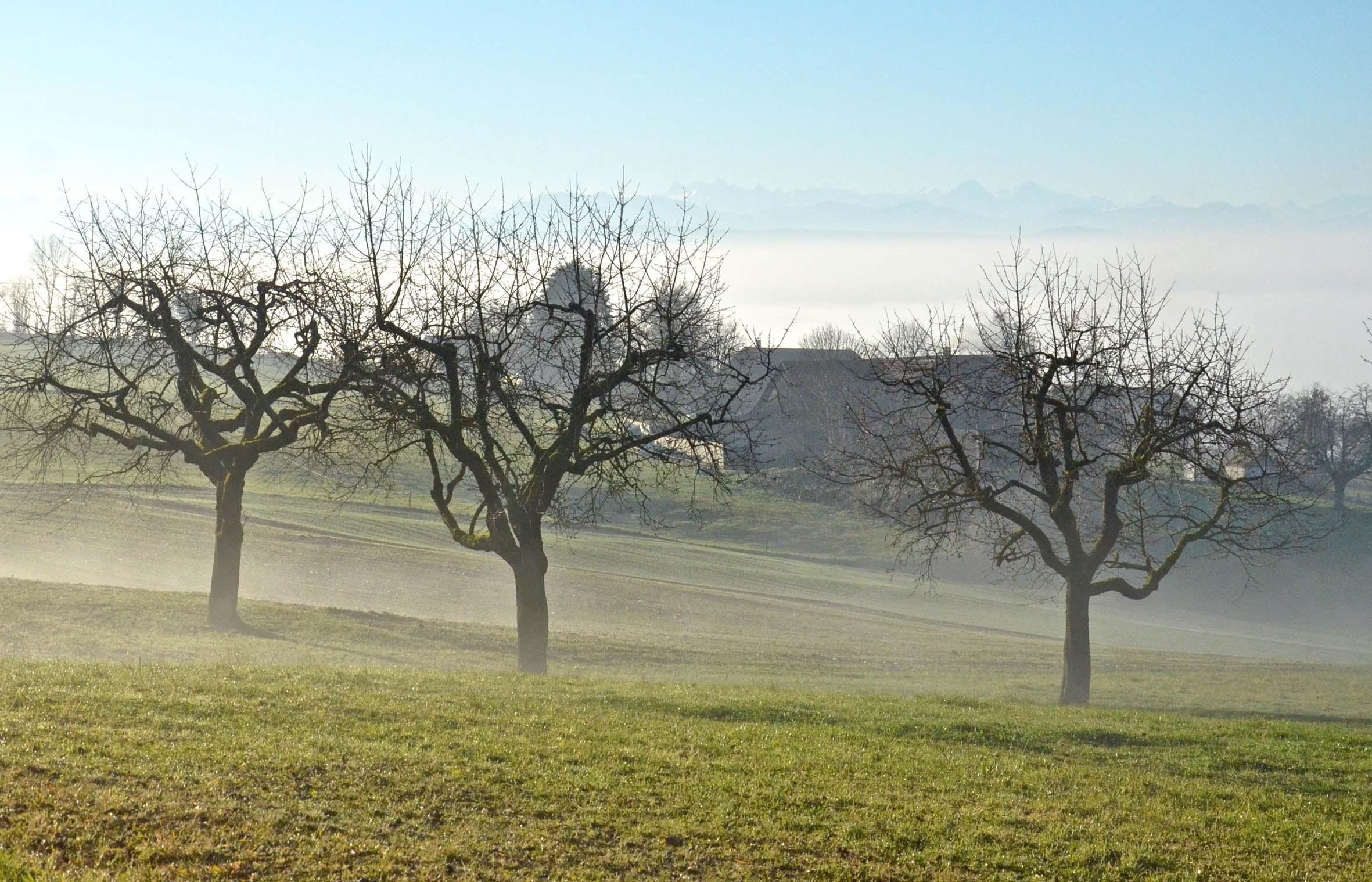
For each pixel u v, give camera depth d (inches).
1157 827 491.5
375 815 422.0
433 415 1022.4
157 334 1103.0
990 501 1095.6
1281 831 498.0
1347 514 3641.7
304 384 1111.6
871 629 2106.3
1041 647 2010.3
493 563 2383.1
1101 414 1104.8
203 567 1950.1
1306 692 1488.7
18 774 409.1
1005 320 1104.8
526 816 439.8
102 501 2433.6
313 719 543.8
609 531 3275.1
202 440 1182.3
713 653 1478.8
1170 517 1185.4
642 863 408.2
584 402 987.3
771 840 439.5
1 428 1246.9
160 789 414.6
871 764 560.1
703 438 1013.2
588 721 607.2
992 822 481.7
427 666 1079.6
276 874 362.9
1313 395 3026.6
